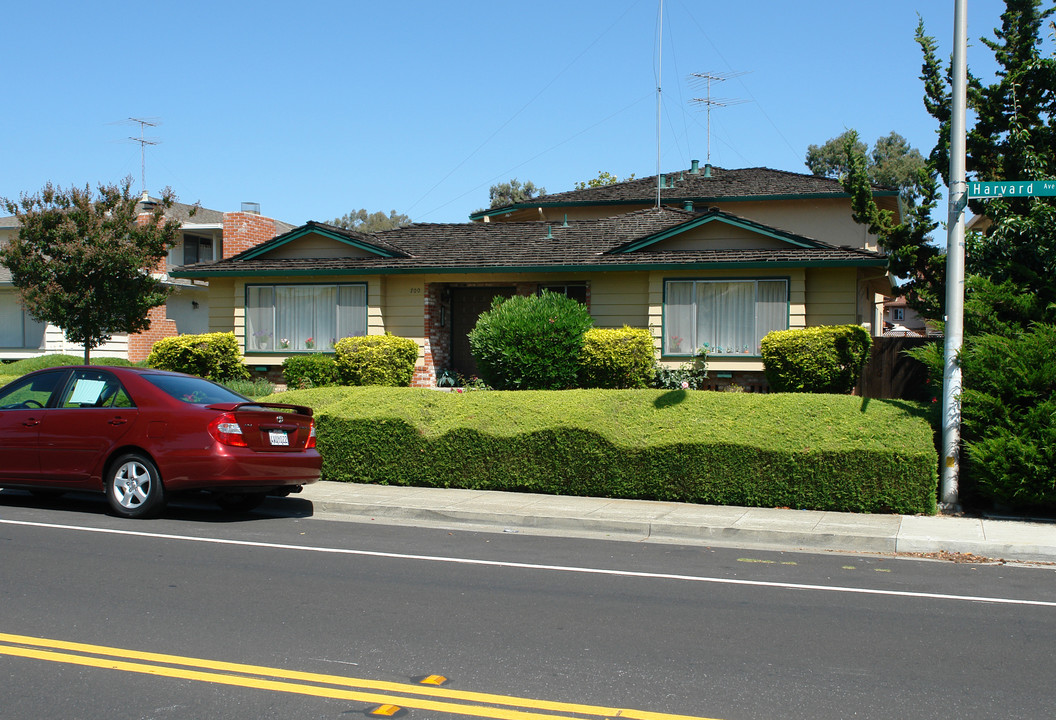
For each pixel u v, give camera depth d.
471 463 12.44
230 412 10.05
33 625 6.11
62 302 21.36
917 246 15.40
